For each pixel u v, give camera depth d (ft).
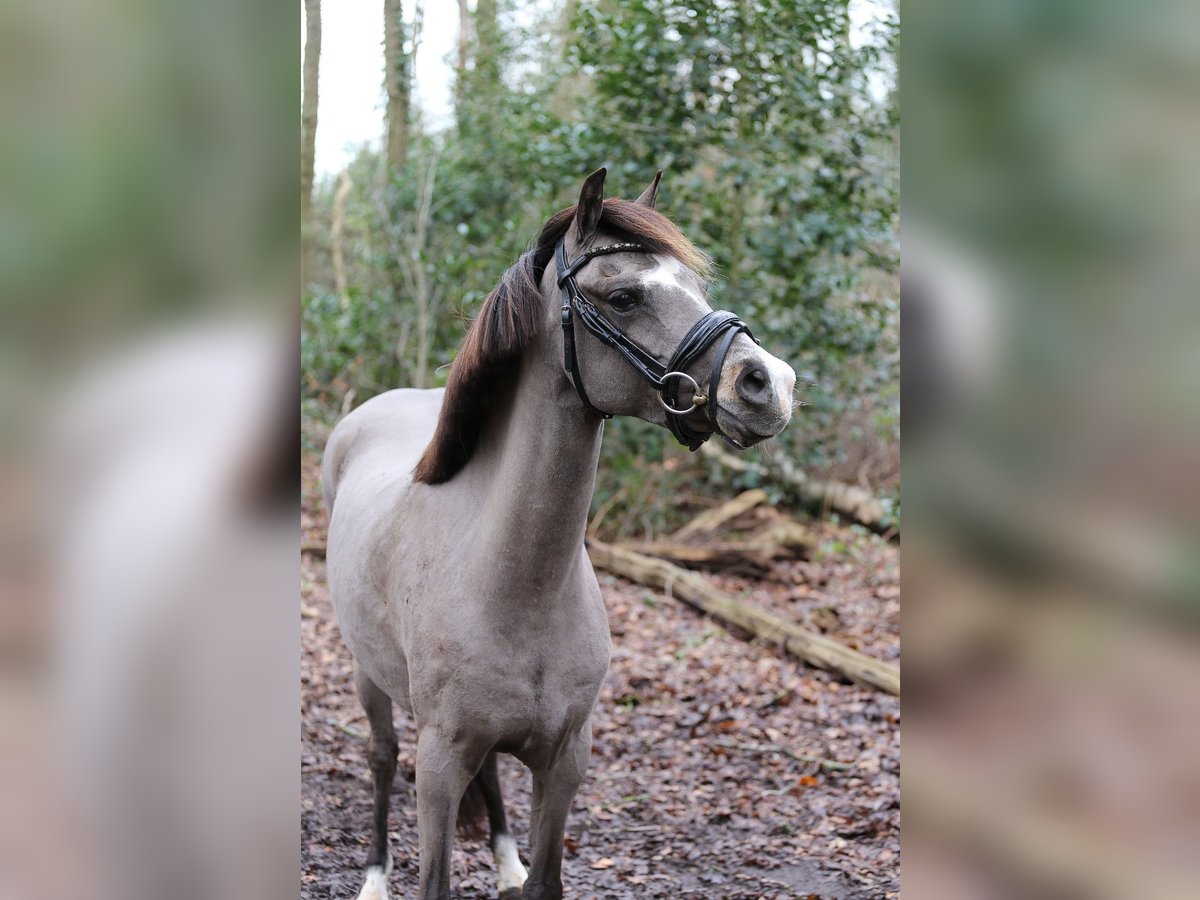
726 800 12.10
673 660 15.83
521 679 7.13
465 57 24.90
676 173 20.77
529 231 22.50
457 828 10.00
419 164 23.31
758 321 20.52
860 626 16.85
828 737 13.42
